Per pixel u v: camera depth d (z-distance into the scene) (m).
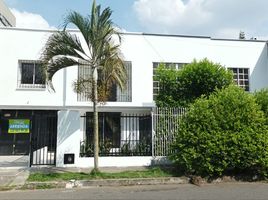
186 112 13.37
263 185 10.65
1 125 18.70
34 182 10.46
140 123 15.65
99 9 11.51
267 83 21.47
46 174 11.61
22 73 18.84
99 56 11.60
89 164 13.64
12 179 11.09
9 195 9.16
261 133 11.80
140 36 20.12
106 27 11.47
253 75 21.34
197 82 16.66
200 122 11.88
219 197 8.60
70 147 13.63
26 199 8.57
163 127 14.43
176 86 17.11
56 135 13.84
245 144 11.44
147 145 14.70
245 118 11.88
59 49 11.54
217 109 12.00
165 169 12.63
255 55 21.52
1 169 12.88
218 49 21.03
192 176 11.42
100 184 10.73
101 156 14.03
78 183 10.65
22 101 18.48
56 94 18.72
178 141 12.16
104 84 11.65
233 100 12.12
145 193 9.30
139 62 19.92
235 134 11.59
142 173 11.85
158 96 17.45
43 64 11.75
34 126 14.26
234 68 21.25
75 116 13.87
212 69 16.83
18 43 18.75
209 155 11.47
